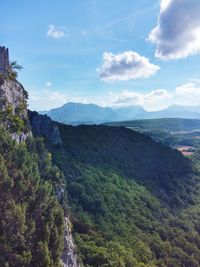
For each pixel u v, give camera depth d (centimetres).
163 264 9519
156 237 10881
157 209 12744
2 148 6388
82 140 14950
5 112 7750
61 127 15175
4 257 4984
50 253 5656
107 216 10638
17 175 6147
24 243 5378
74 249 7312
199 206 14912
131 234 10281
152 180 15088
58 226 6259
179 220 12719
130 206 11862
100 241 8900
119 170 14162
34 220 5894
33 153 8275
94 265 7900
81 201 10669
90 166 13050
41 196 6341
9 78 8950
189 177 17275
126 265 8181
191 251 11094
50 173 8562
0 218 5378
